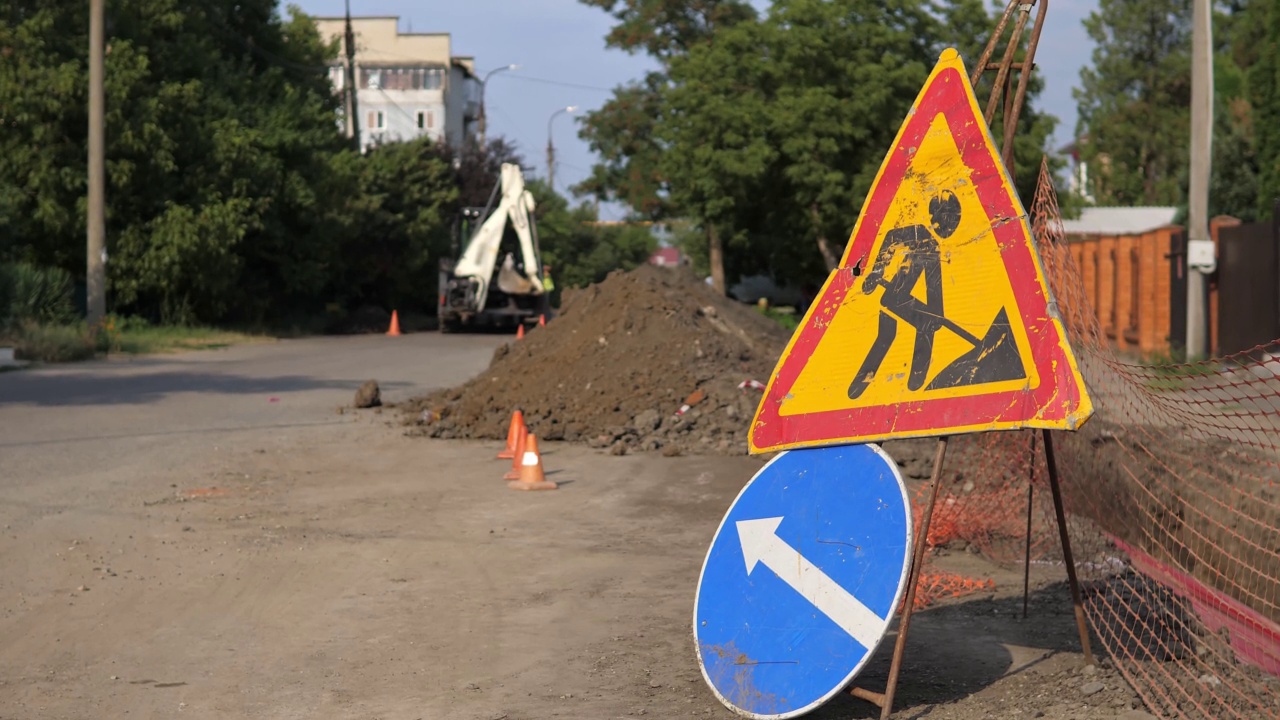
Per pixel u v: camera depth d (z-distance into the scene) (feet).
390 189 146.10
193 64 111.24
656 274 67.46
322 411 53.26
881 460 15.87
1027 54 17.17
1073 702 16.53
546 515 31.14
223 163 107.34
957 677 17.84
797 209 127.75
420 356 88.38
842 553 15.79
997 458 26.89
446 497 33.53
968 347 15.53
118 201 102.32
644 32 172.35
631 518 30.83
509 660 18.98
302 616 21.53
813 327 16.79
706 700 17.02
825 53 119.14
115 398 56.70
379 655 19.25
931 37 123.44
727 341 51.52
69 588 23.24
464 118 327.06
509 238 124.67
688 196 133.39
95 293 88.02
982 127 15.72
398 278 146.51
